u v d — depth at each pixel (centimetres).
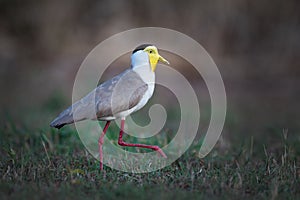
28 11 2331
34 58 2255
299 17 2056
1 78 2034
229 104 1650
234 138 1182
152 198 691
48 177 791
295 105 1642
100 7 2216
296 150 997
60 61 2161
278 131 1225
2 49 2303
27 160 882
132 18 2147
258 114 1516
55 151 965
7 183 752
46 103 1580
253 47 2077
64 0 2252
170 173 851
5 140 1023
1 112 1462
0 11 2409
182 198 693
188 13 2073
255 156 1010
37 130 1102
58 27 2255
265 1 2061
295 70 1978
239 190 748
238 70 1988
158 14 2103
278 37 2052
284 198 708
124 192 711
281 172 830
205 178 798
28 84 1975
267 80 1933
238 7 2064
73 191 721
